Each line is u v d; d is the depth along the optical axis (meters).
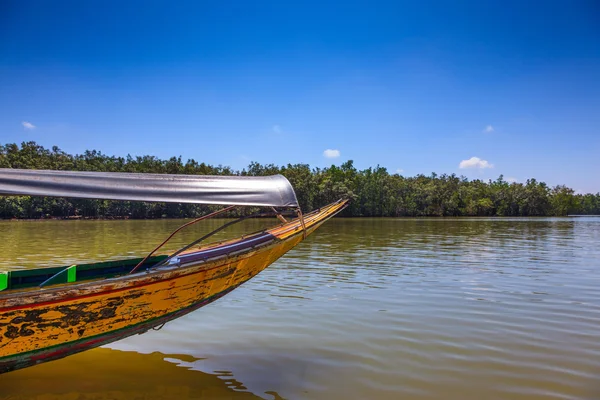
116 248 25.17
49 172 6.87
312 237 34.41
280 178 8.14
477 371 7.22
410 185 113.69
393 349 8.25
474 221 73.75
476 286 13.75
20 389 6.77
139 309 7.27
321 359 7.83
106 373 7.33
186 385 6.86
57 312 6.51
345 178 108.19
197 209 84.06
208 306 11.43
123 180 7.14
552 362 7.55
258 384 6.87
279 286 13.93
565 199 130.62
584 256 21.34
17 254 22.09
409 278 15.23
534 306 11.19
